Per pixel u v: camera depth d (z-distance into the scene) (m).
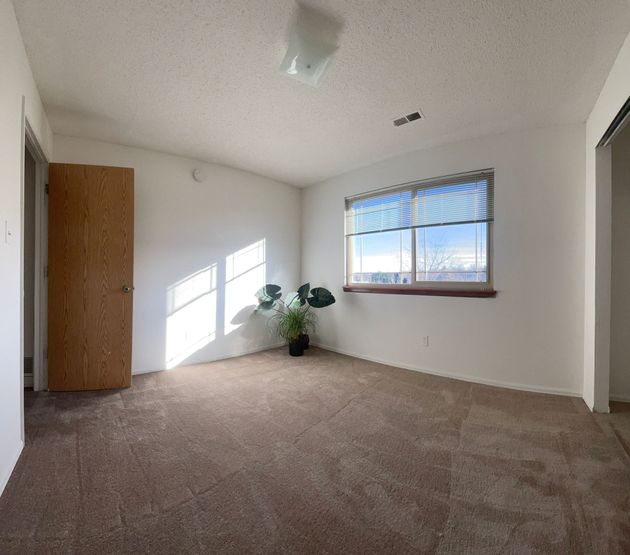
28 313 2.73
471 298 2.88
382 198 3.53
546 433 1.95
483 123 2.59
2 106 1.45
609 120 1.96
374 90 2.16
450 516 1.28
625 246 2.47
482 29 1.62
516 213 2.70
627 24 1.57
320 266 4.17
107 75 2.02
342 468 1.60
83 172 2.63
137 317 3.12
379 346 3.49
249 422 2.09
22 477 1.51
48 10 1.53
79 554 1.10
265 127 2.70
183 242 3.37
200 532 1.19
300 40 1.68
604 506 1.34
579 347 2.52
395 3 1.48
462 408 2.31
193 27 1.63
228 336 3.70
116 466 1.60
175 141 2.98
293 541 1.16
